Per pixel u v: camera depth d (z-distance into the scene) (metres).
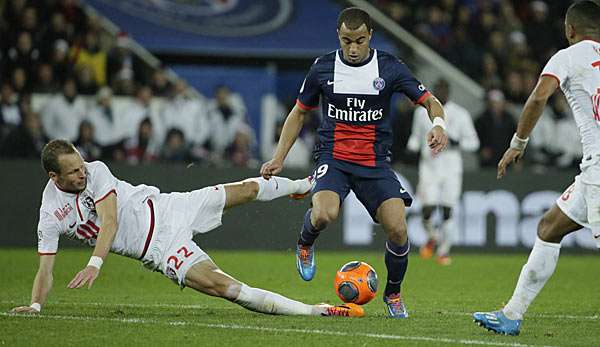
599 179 22.53
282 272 46.75
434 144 26.41
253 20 81.69
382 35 78.75
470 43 78.12
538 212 63.09
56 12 68.06
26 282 39.31
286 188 29.64
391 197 27.30
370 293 28.31
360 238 60.88
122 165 58.84
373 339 23.45
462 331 25.11
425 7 80.12
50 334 23.77
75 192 26.14
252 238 59.50
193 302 32.72
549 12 81.25
